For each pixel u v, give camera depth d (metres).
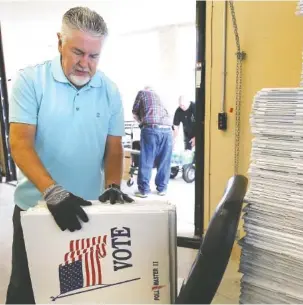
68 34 0.94
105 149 1.23
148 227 0.71
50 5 3.98
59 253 0.74
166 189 4.13
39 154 1.11
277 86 2.07
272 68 2.07
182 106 4.65
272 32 2.04
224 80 2.27
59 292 0.75
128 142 4.77
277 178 0.76
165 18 5.28
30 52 6.84
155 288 0.73
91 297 0.75
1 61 4.38
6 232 2.83
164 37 5.95
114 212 0.71
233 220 0.59
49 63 1.10
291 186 0.74
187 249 2.43
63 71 1.06
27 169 0.94
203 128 2.44
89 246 0.73
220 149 2.37
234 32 2.11
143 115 3.82
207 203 2.48
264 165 0.79
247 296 0.80
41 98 1.05
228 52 2.23
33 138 1.05
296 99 0.76
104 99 1.15
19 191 1.16
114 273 0.74
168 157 3.98
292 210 0.73
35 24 4.96
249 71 2.16
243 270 0.80
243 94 2.20
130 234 0.72
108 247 0.73
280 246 0.75
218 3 2.21
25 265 1.00
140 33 6.27
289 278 0.74
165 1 4.15
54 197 0.76
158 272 0.73
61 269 0.74
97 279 0.74
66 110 1.08
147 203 0.78
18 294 0.99
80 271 0.74
